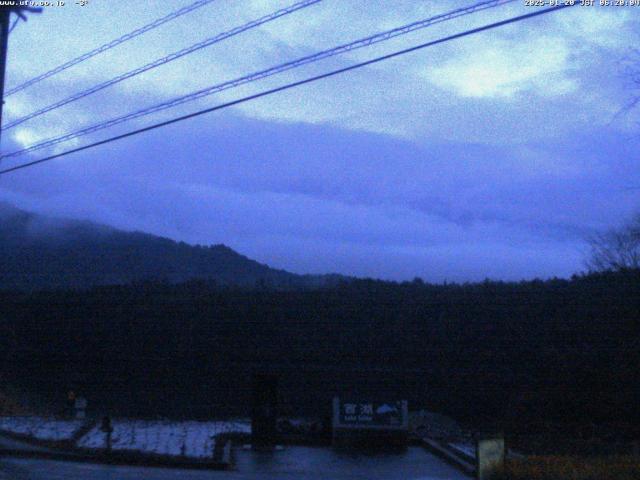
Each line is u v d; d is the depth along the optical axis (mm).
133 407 30906
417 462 19672
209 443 21609
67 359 35000
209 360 33750
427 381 30516
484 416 28438
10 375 34281
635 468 15102
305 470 17906
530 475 14602
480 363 30594
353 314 33625
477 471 15047
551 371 28578
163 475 15680
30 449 18578
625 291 30000
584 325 29625
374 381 31016
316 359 32781
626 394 25922
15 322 36906
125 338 35062
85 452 18578
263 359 33250
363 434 23344
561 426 24625
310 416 29703
